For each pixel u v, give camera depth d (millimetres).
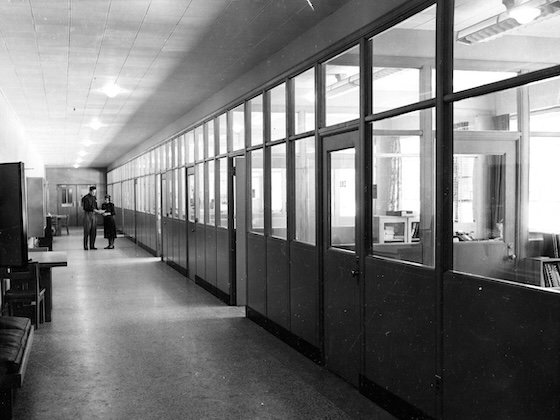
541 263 4121
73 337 6242
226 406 4180
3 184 5500
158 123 12453
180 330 6578
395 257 4598
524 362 2787
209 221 9484
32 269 6582
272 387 4598
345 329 4734
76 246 17938
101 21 5102
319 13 4867
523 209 4543
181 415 4016
